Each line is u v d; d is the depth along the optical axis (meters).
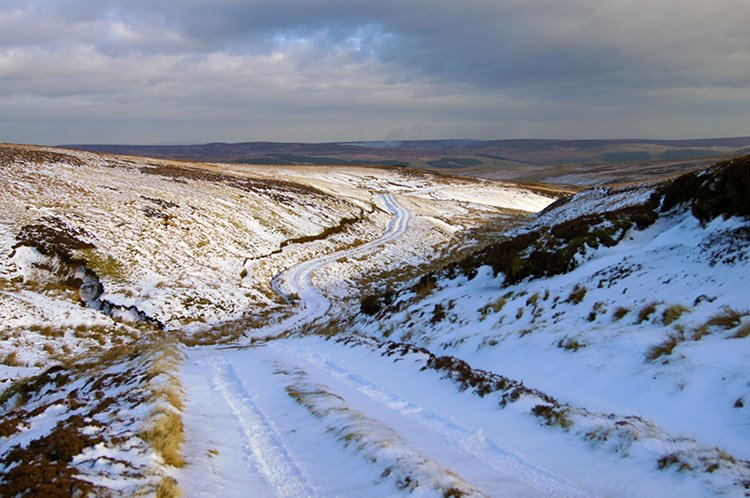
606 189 46.38
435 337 12.79
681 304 8.24
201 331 22.31
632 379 6.49
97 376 11.27
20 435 6.86
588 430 5.32
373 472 4.80
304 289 31.00
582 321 9.73
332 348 13.90
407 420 6.96
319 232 44.22
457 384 8.25
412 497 4.10
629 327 8.44
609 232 15.12
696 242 11.02
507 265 17.36
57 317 19.83
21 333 17.67
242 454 6.08
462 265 20.69
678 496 3.72
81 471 4.88
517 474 4.69
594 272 12.61
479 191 89.88
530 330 10.25
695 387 5.60
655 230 14.92
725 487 3.65
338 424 6.37
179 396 8.45
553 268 15.06
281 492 4.80
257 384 9.86
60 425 6.61
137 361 11.98
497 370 8.91
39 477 4.64
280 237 39.97
